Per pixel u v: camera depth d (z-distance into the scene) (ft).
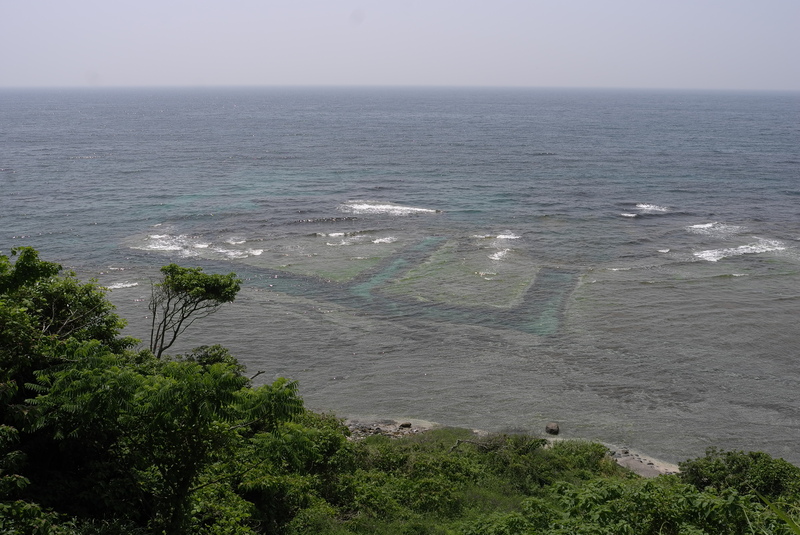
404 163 318.04
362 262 151.23
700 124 582.76
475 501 59.21
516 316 120.16
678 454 78.59
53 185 240.73
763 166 308.81
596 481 48.34
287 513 51.75
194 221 187.52
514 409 89.35
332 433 67.00
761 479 59.26
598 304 125.70
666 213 205.87
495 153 357.41
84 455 42.65
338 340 109.81
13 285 48.62
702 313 121.29
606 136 460.96
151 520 40.22
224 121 610.65
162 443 38.93
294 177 273.75
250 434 51.70
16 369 40.78
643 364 101.91
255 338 109.60
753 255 157.99
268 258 152.87
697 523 39.19
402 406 90.02
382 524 52.80
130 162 309.22
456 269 146.72
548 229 184.14
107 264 144.25
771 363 102.17
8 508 31.83
